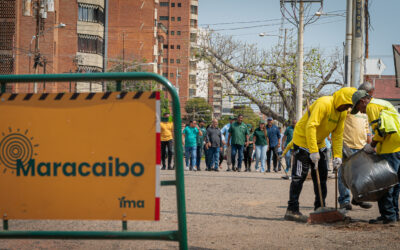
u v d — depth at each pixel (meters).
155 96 3.99
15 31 49.34
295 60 41.22
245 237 5.70
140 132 4.00
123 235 3.98
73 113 4.07
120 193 4.00
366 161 6.92
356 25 17.19
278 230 6.19
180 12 117.25
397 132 6.94
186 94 113.44
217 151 19.77
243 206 8.60
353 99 6.93
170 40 116.94
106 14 64.75
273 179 15.15
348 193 8.40
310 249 5.05
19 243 5.20
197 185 12.45
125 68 69.94
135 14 76.62
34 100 4.12
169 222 6.68
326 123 7.10
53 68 51.38
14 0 49.31
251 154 20.44
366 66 21.42
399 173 7.09
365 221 7.02
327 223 6.78
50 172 4.09
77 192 4.05
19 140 4.12
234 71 42.97
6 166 4.13
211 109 97.56
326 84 41.19
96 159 4.04
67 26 58.72
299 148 7.14
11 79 4.16
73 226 6.07
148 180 3.98
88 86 51.28
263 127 19.30
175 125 3.99
